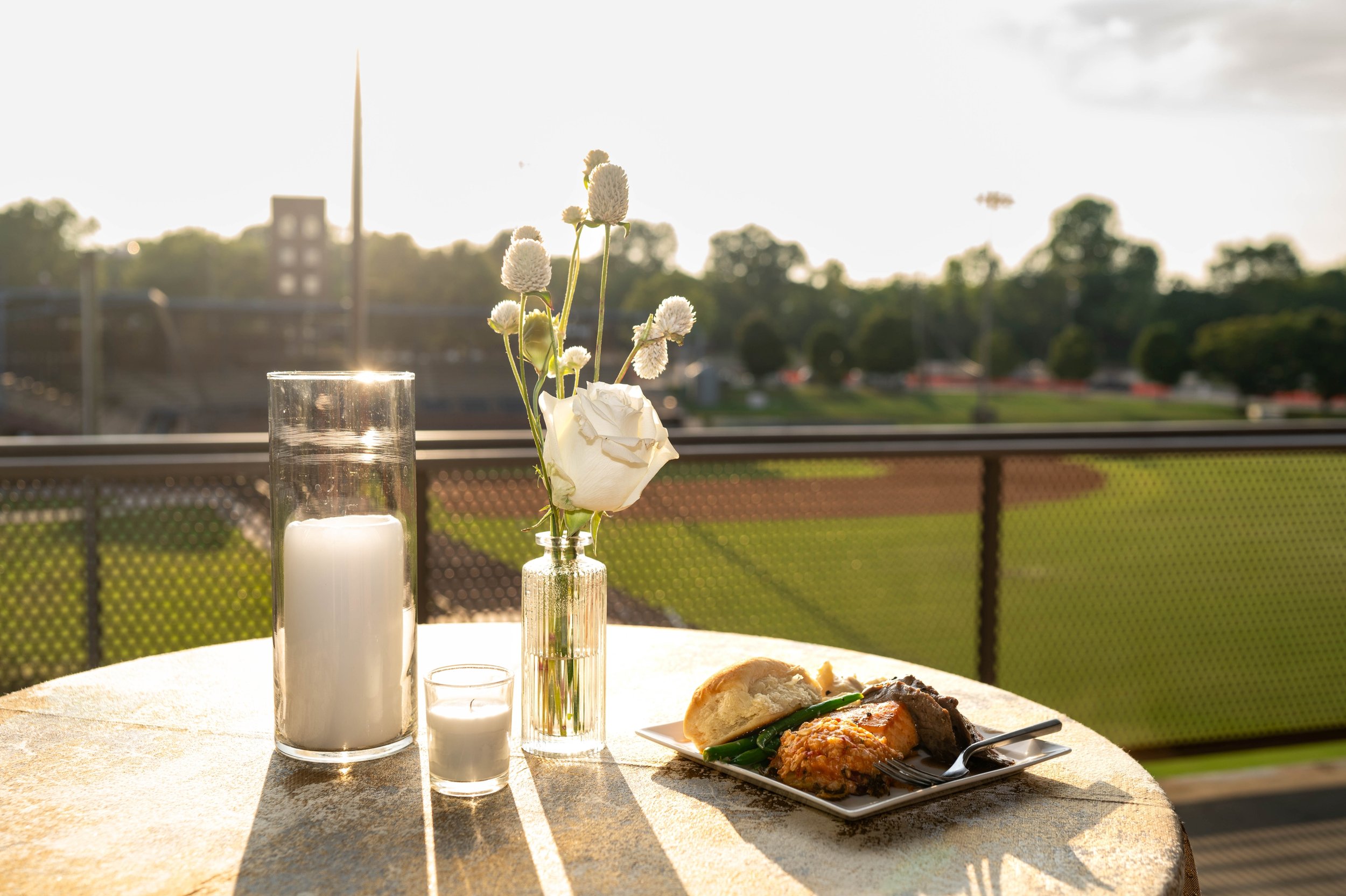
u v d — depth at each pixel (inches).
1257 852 94.3
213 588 84.8
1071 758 35.2
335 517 33.4
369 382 33.5
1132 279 2561.5
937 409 2304.4
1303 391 2284.7
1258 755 130.0
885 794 30.8
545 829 28.8
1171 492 125.6
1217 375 2380.7
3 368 1513.3
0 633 82.4
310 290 1578.5
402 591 34.6
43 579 83.0
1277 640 131.6
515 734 38.1
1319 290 2354.8
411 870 26.0
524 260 33.3
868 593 154.1
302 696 33.3
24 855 26.6
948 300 2503.7
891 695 34.8
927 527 258.8
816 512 105.8
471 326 1256.2
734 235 2252.7
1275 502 123.4
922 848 27.7
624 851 27.3
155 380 1609.3
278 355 1617.9
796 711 34.3
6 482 78.9
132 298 1523.1
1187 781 112.6
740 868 26.3
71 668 84.4
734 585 102.2
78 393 1536.7
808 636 115.9
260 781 32.1
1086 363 2501.2
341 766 33.6
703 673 45.3
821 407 2255.2
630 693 42.5
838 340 2374.5
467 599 86.7
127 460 78.8
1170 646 144.9
